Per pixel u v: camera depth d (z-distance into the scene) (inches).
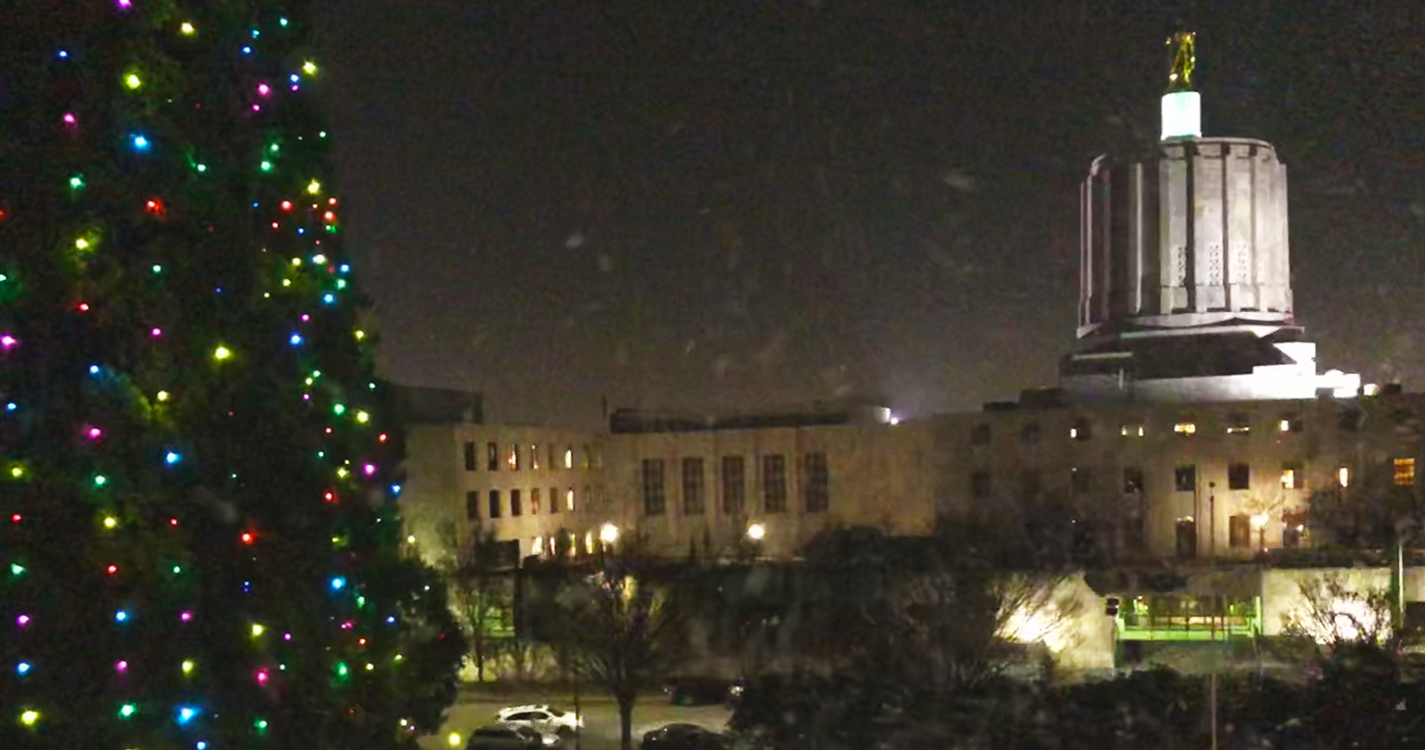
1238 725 852.0
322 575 325.4
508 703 1365.7
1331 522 2025.1
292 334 316.8
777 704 1089.4
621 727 1194.6
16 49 258.1
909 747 915.4
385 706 354.3
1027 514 2180.1
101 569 265.6
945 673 1252.5
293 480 318.3
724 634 1512.1
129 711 271.0
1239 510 2094.0
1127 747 840.3
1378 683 922.7
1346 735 805.9
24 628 257.9
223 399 292.5
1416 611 1407.5
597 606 1344.7
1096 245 2807.6
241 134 306.7
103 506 264.1
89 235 259.6
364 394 354.9
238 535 300.8
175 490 278.4
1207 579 1502.2
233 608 297.6
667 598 1451.8
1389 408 2055.9
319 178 334.6
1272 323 2645.2
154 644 276.4
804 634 1461.6
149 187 271.6
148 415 270.8
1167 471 2139.5
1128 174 2746.1
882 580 1475.1
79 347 263.7
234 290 297.6
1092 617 1492.4
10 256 253.0
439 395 2202.3
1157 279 2696.9
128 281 268.4
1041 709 970.1
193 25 287.9
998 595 1387.8
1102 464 2174.0
